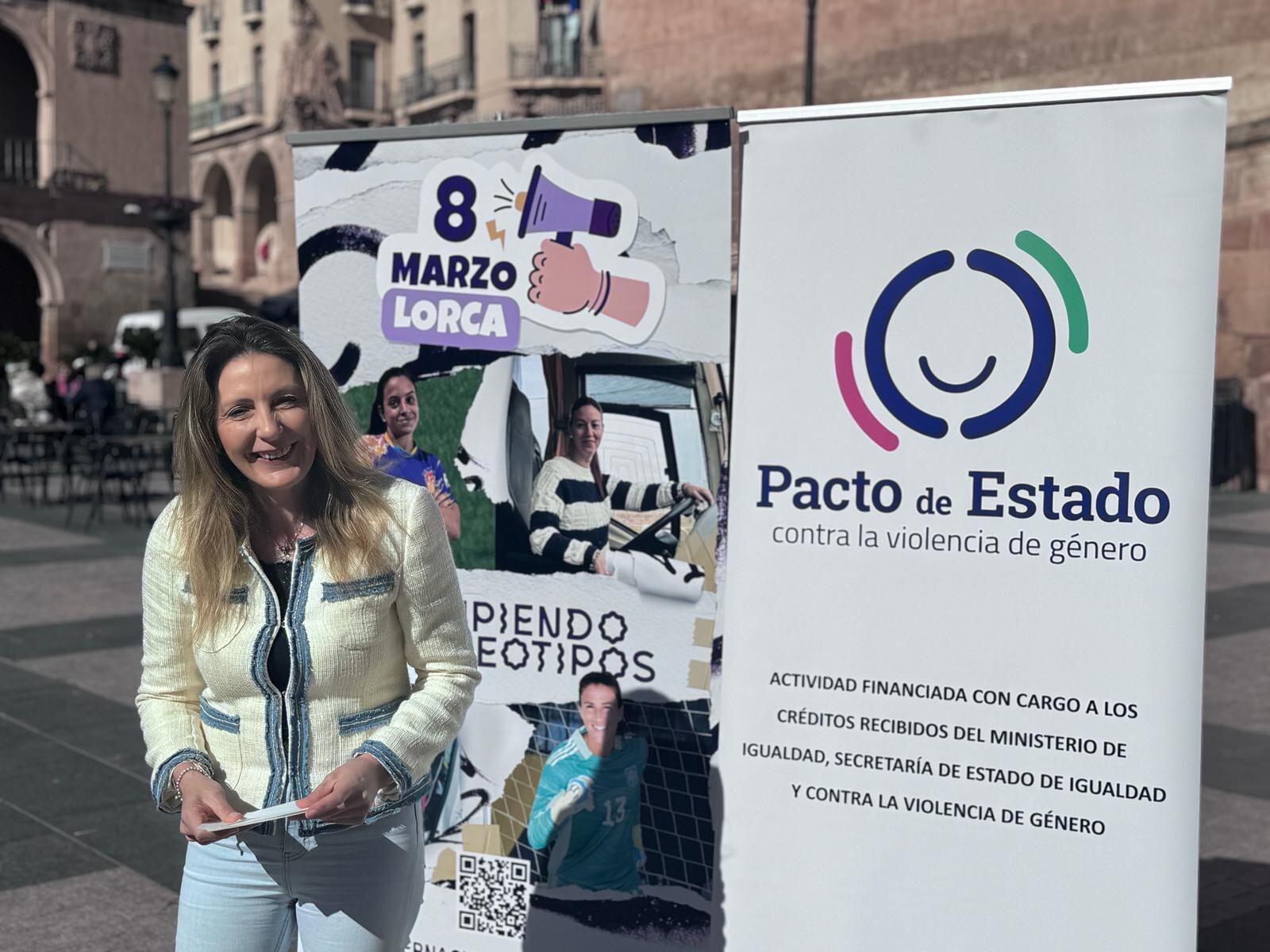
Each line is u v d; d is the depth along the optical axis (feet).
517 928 9.94
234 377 6.42
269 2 150.51
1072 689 7.90
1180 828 7.73
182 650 6.91
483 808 9.98
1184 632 7.64
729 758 8.80
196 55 167.02
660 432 9.26
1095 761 7.88
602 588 9.53
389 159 9.84
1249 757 16.93
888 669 8.33
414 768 6.59
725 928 8.89
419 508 6.82
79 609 26.61
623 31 70.59
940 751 8.25
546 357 9.55
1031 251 7.81
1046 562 7.91
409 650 6.88
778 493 8.55
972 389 8.01
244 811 6.66
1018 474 7.93
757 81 65.72
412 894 7.06
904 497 8.22
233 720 6.68
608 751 9.61
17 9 100.12
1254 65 49.37
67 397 60.34
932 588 8.19
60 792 15.53
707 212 8.91
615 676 9.54
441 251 9.75
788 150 8.37
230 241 170.09
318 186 10.07
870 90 62.23
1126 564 7.74
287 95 145.48
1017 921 8.13
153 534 6.85
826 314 8.35
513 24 130.11
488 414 9.75
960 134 7.92
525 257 9.50
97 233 104.27
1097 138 7.63
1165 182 7.51
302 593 6.55
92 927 11.81
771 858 8.73
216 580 6.52
